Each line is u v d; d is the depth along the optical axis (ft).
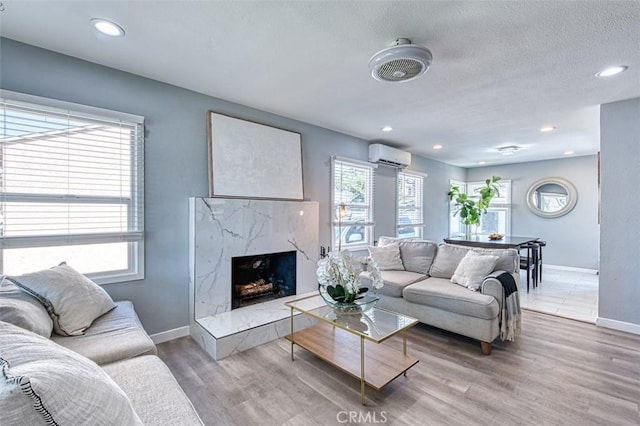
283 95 9.92
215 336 8.20
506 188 23.40
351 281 8.04
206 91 9.68
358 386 6.94
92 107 7.74
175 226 9.32
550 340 9.40
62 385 2.31
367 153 16.28
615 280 10.30
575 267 20.33
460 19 5.86
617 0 5.27
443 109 11.16
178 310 9.44
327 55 7.34
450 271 11.25
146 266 8.77
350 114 11.82
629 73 8.11
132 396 4.06
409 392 6.70
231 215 10.11
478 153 19.54
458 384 7.00
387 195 17.67
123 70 8.23
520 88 9.17
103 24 6.14
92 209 7.91
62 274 6.33
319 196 13.70
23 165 6.99
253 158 10.97
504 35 6.38
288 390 6.77
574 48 6.87
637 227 9.89
